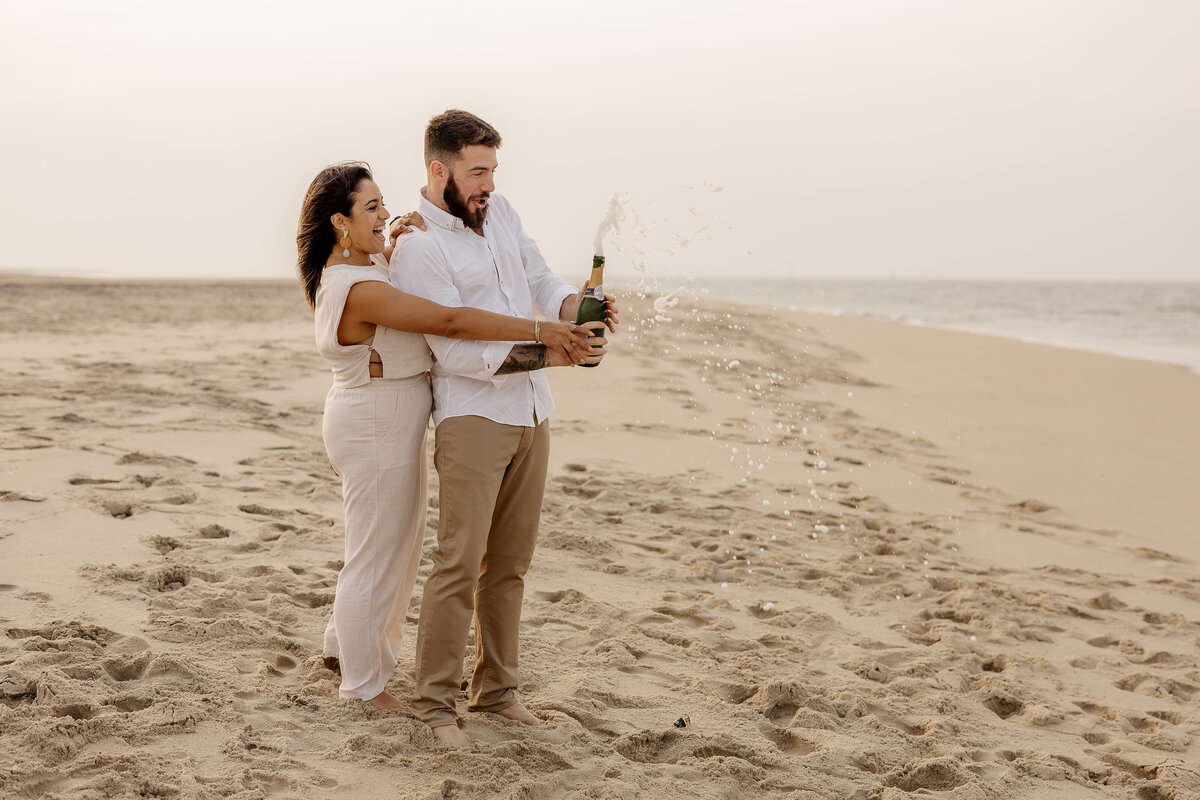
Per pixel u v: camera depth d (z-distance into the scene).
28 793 2.38
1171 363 17.94
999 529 6.47
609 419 9.13
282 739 2.80
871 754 3.17
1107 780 3.21
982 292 96.44
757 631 4.27
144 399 8.19
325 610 3.90
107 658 3.19
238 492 5.47
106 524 4.66
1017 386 13.39
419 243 2.91
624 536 5.48
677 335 17.02
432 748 2.86
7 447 6.05
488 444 2.94
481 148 2.90
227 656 3.36
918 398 11.85
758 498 6.68
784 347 16.47
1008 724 3.63
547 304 3.27
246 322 18.31
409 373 2.99
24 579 3.88
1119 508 7.21
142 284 37.69
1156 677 4.17
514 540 3.14
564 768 2.84
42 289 27.83
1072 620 4.84
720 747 3.09
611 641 3.86
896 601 4.88
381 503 3.02
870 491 7.21
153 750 2.66
